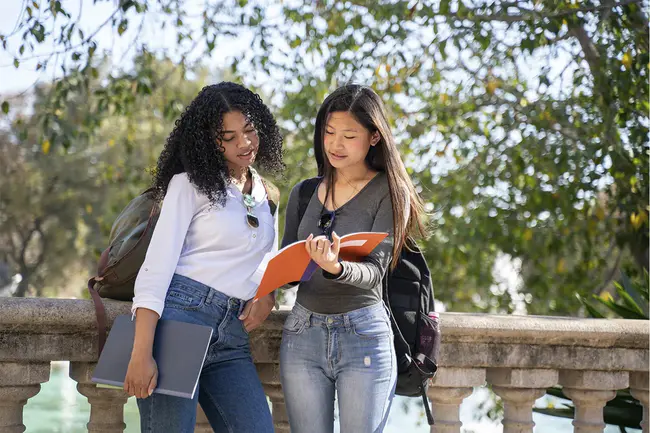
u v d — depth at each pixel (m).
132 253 2.71
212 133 2.61
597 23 6.98
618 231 8.08
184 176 2.58
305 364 2.69
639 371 3.78
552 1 6.75
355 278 2.46
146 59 8.01
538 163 7.92
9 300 2.77
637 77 6.83
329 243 2.36
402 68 7.66
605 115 7.18
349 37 7.72
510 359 3.53
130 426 6.88
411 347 2.85
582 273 8.10
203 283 2.57
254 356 3.14
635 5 6.83
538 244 7.98
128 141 9.02
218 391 2.62
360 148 2.67
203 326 2.44
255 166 2.94
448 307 8.79
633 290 5.16
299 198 2.84
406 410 8.73
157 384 2.40
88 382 2.95
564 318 3.63
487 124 8.42
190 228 2.60
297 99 8.08
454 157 8.56
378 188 2.71
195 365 2.40
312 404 2.68
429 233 2.97
